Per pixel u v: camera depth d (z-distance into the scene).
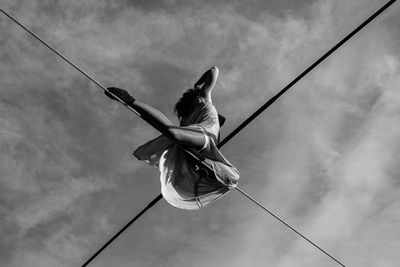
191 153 7.75
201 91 8.45
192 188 8.02
